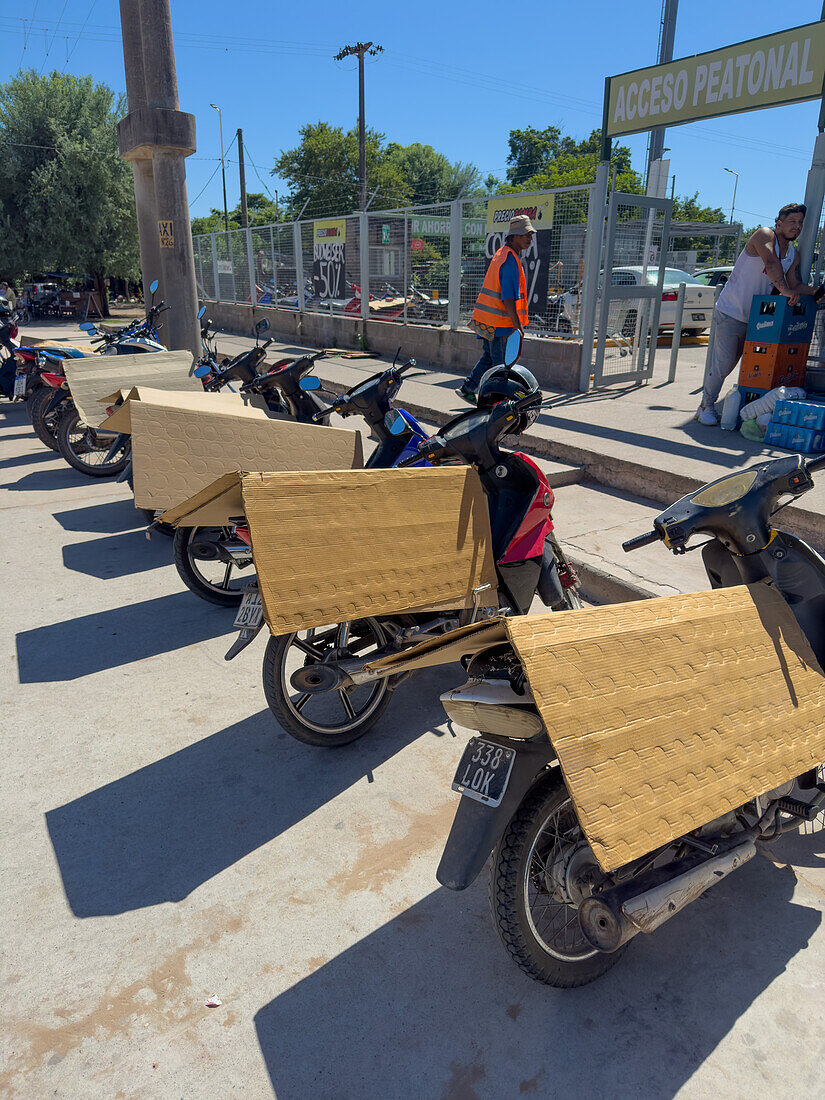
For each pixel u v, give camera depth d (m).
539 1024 2.06
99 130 33.00
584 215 8.77
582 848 2.06
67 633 4.30
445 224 11.05
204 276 21.45
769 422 6.27
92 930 2.37
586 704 1.75
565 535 5.08
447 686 3.85
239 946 2.31
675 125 7.60
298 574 2.73
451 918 2.42
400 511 3.03
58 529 5.98
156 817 2.87
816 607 2.44
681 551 2.43
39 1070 1.94
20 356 7.95
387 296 12.81
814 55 6.26
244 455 4.33
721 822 2.12
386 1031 2.04
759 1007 2.09
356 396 4.02
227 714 3.54
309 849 2.71
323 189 62.06
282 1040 2.02
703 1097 1.86
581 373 9.02
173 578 5.06
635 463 5.84
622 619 1.98
